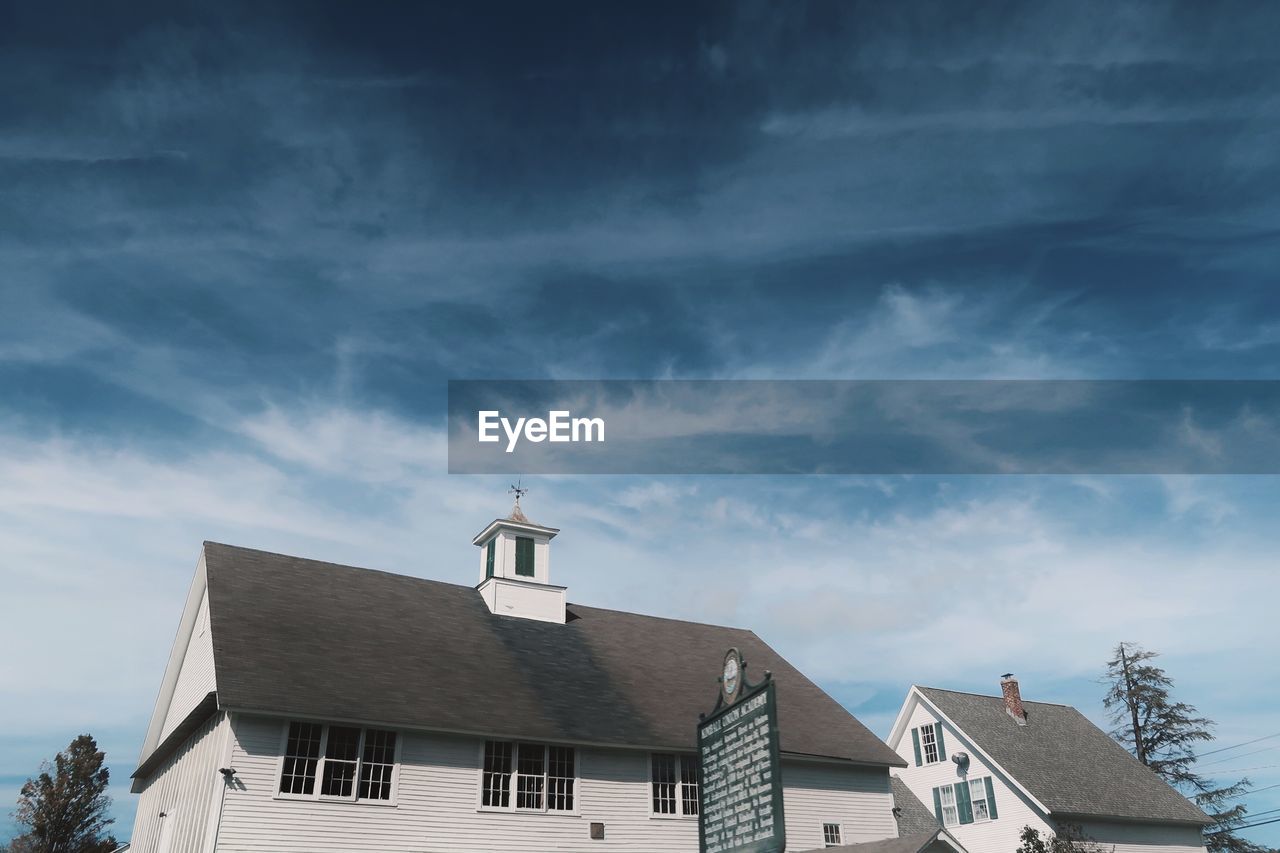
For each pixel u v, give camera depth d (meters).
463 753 25.33
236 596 27.03
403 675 26.41
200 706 25.02
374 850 23.06
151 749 31.58
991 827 39.53
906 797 41.22
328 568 31.33
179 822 25.25
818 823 30.23
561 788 26.48
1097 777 41.94
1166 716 56.31
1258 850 50.84
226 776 21.94
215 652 23.84
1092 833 38.75
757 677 35.44
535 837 25.42
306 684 23.98
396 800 23.83
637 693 30.92
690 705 31.19
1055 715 47.03
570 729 26.94
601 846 26.36
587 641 33.78
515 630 32.47
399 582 32.59
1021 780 38.75
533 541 35.25
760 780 15.83
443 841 24.05
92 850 50.25
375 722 23.73
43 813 50.59
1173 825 41.75
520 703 27.41
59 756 53.16
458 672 27.88
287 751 22.91
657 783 28.20
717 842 16.86
